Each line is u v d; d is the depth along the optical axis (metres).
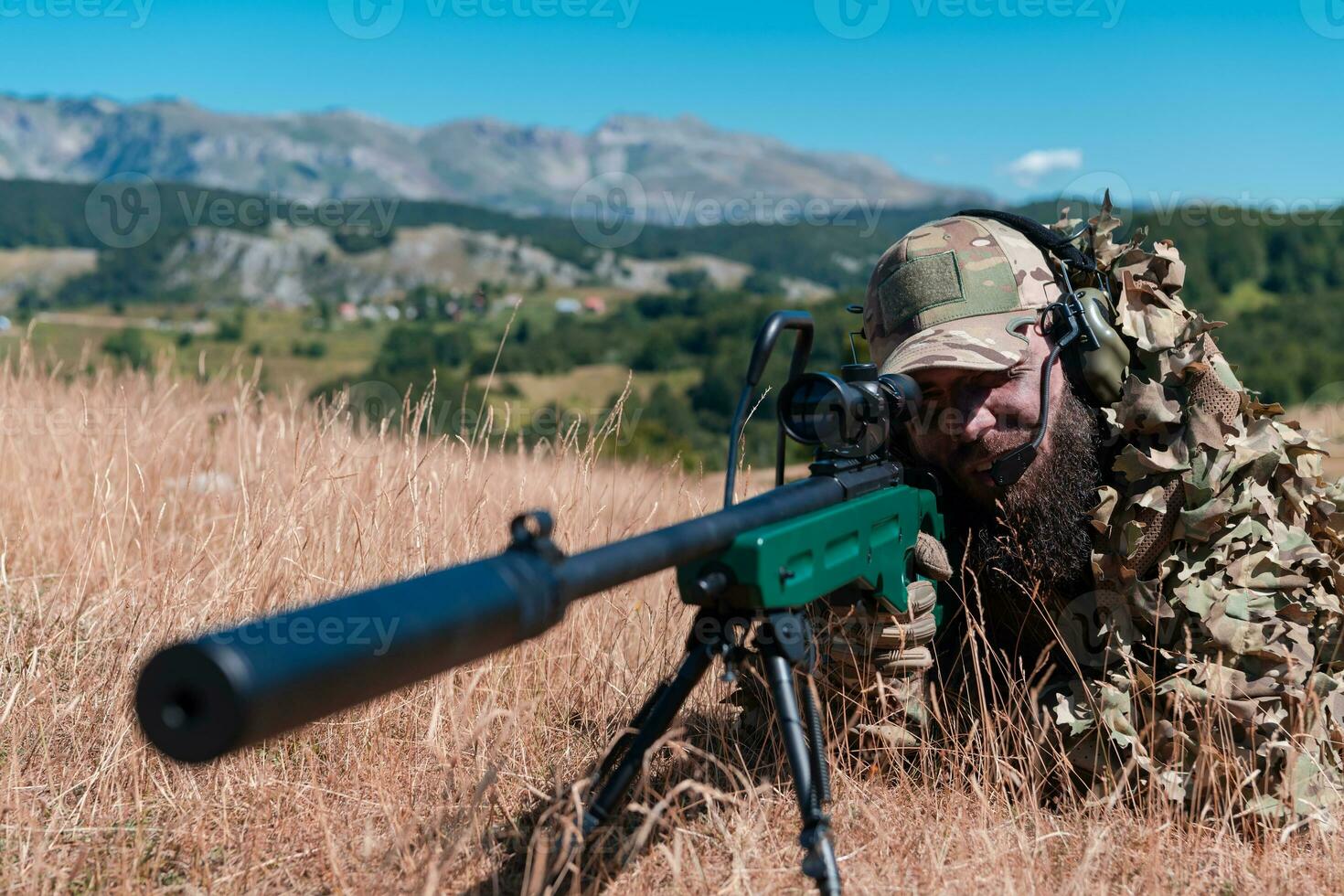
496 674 2.96
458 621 1.19
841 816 2.41
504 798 2.44
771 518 1.80
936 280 2.58
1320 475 2.60
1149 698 2.44
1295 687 2.42
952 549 2.71
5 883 1.96
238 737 1.00
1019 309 2.52
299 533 3.30
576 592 1.37
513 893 2.04
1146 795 2.42
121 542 3.55
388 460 3.70
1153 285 2.54
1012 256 2.57
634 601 3.53
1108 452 2.53
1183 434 2.44
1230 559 2.45
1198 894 2.13
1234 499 2.44
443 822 2.27
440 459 3.59
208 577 3.24
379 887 1.97
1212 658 2.42
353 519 3.36
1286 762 2.37
